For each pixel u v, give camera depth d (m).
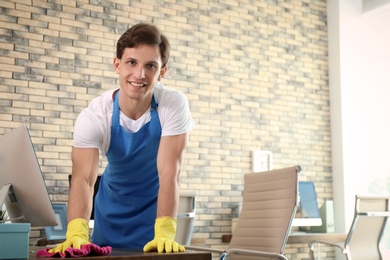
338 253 7.04
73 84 5.66
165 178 2.22
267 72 6.91
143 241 2.49
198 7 6.50
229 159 6.51
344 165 7.09
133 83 2.02
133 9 6.08
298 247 6.86
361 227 5.25
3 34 5.36
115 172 2.47
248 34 6.82
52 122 5.52
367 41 7.43
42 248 2.31
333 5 7.39
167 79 6.20
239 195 6.53
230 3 6.73
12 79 5.37
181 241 5.13
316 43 7.32
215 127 6.46
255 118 6.75
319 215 6.35
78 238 1.93
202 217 6.25
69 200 2.15
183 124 2.29
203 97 6.42
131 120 2.28
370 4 7.28
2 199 1.90
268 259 3.28
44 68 5.53
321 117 7.24
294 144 7.00
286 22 7.13
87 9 5.81
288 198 3.31
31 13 5.52
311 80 7.23
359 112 7.27
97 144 2.25
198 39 6.46
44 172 5.43
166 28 6.27
